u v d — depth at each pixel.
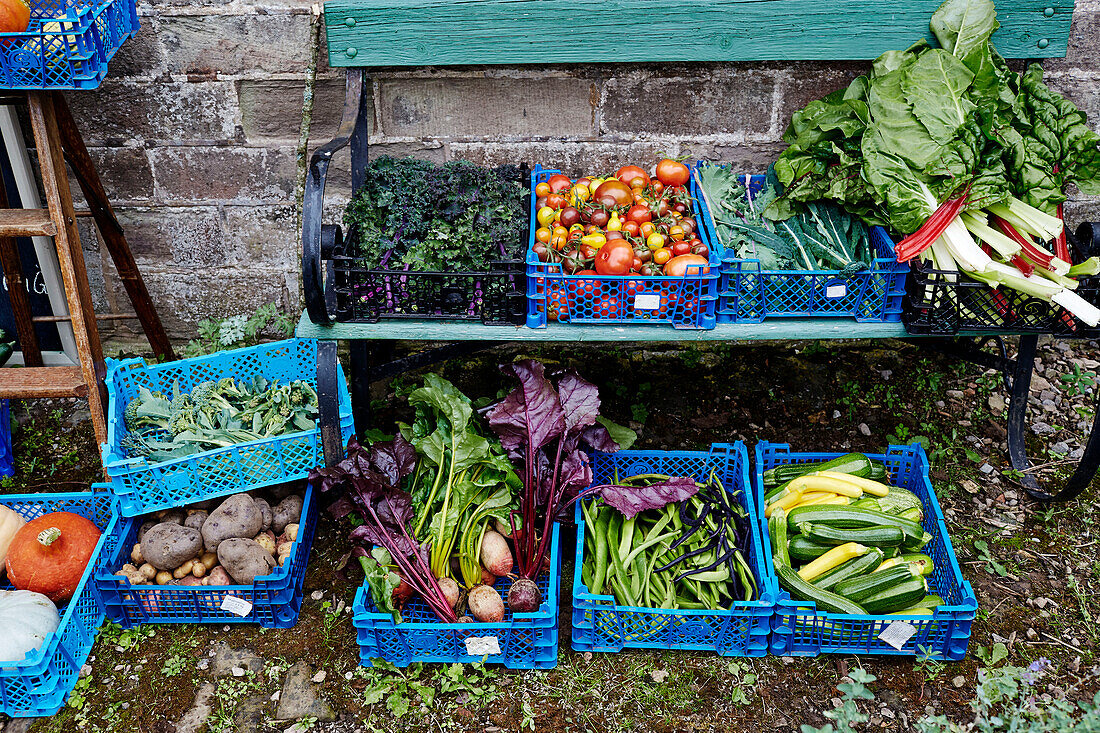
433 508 3.00
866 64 3.57
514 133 3.74
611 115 3.69
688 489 2.94
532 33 3.32
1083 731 2.34
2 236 3.12
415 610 2.93
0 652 2.66
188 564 2.92
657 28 3.31
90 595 2.91
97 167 3.78
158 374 3.26
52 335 4.15
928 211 2.84
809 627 2.77
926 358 3.98
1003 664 2.80
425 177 3.05
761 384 3.90
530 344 4.05
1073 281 2.78
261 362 3.36
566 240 3.00
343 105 3.61
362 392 3.43
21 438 3.74
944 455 3.59
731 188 3.39
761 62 3.56
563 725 2.67
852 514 2.87
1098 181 3.01
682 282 2.87
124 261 3.60
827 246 3.07
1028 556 3.18
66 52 2.69
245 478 3.03
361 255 2.99
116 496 3.04
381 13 3.27
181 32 3.52
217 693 2.77
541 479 2.95
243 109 3.68
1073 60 3.62
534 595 2.73
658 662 2.83
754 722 2.67
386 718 2.70
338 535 3.30
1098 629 2.91
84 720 2.70
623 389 3.88
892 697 2.73
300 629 2.96
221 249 3.98
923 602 2.78
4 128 3.64
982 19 3.12
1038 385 3.90
